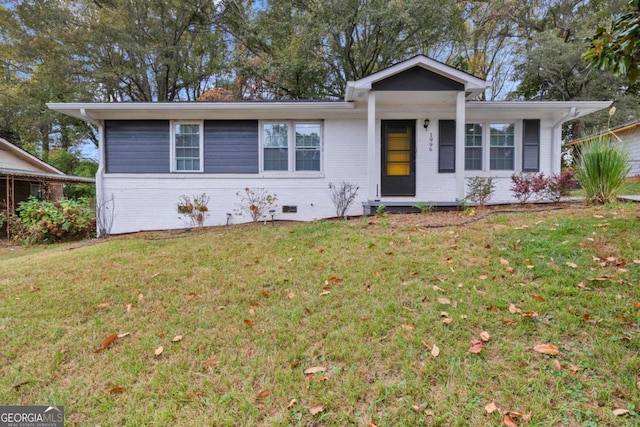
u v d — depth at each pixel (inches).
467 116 315.0
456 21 601.9
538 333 94.2
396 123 319.9
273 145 319.6
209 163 316.2
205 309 121.3
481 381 78.9
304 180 317.1
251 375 86.4
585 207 223.1
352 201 315.0
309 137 320.8
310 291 130.5
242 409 75.5
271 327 107.1
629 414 67.9
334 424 70.5
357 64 644.7
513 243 157.9
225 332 105.9
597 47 124.4
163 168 313.7
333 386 80.7
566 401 71.9
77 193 728.3
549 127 318.3
